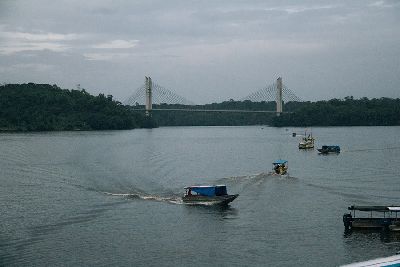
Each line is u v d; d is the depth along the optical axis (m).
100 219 80.19
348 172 133.62
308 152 198.25
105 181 115.19
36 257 62.59
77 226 75.94
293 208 88.56
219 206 90.19
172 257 63.59
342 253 65.56
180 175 129.38
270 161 166.00
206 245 68.12
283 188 107.69
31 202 91.00
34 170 132.38
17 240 68.69
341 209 87.56
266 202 93.56
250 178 122.56
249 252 65.62
